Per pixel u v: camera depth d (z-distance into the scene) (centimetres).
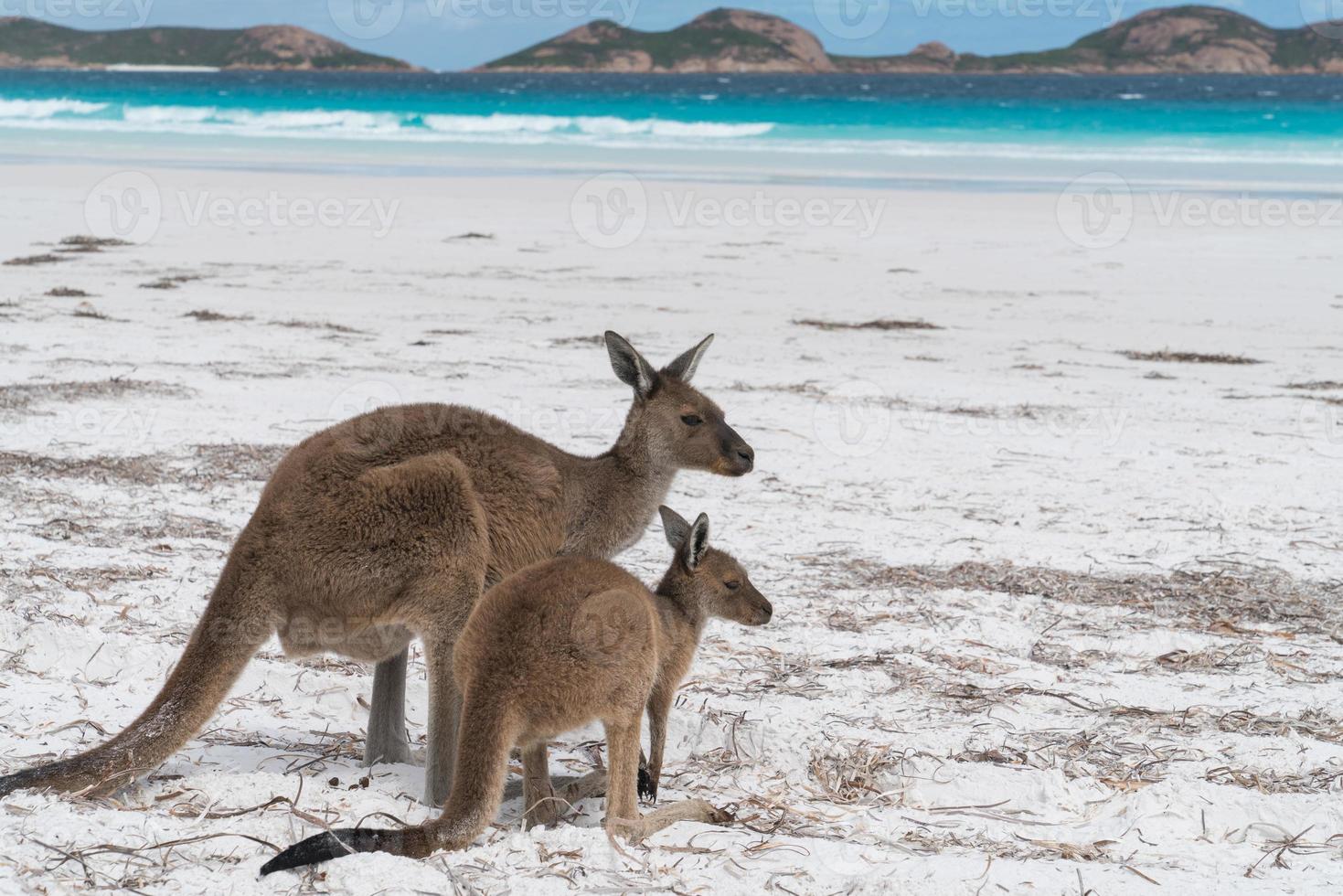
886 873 389
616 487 524
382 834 382
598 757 542
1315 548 920
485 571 461
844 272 2483
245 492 961
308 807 439
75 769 418
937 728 570
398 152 5069
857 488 1079
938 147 5197
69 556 764
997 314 2083
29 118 6531
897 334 1905
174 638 627
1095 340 1872
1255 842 446
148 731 429
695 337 1830
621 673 421
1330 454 1230
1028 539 934
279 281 2252
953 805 483
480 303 2080
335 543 443
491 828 442
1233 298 2217
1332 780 507
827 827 452
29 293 2012
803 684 625
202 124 6334
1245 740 558
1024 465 1173
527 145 5347
